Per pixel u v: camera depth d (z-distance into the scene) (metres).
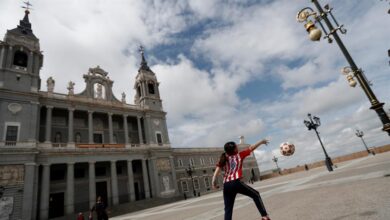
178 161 59.94
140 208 37.72
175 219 13.04
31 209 30.22
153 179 45.16
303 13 8.00
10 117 33.34
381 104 6.77
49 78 40.81
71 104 41.47
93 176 38.12
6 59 36.22
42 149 34.47
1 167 29.86
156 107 54.19
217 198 23.64
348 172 18.11
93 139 45.03
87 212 33.47
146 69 58.31
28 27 41.97
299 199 9.85
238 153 5.21
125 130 47.16
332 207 6.64
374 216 4.74
